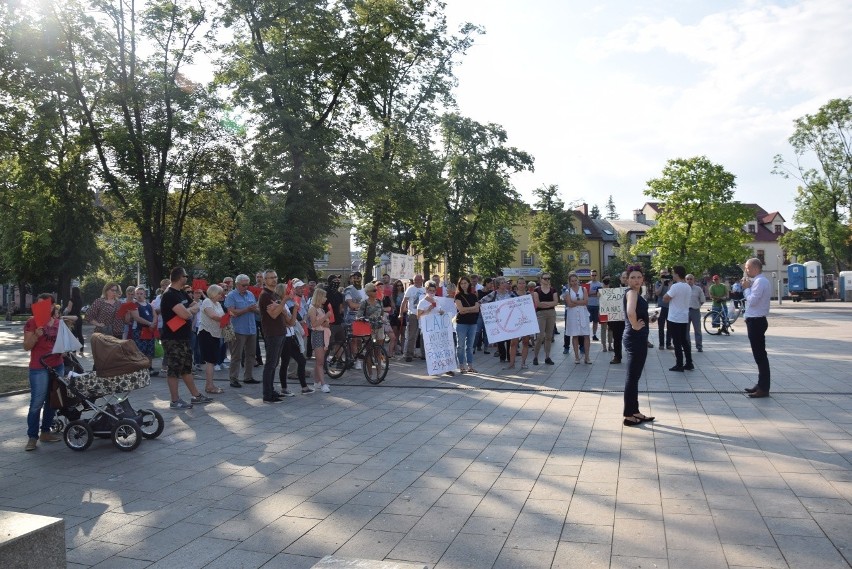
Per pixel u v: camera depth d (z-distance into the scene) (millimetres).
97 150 27656
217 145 29125
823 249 69188
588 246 81312
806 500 5016
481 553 4242
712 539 4336
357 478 6039
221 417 9211
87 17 25297
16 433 8578
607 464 6180
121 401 7832
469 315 13445
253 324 12445
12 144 25891
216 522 5000
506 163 44875
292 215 25547
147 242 28188
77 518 5176
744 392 9820
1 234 39656
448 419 8617
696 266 47938
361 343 13469
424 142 34344
